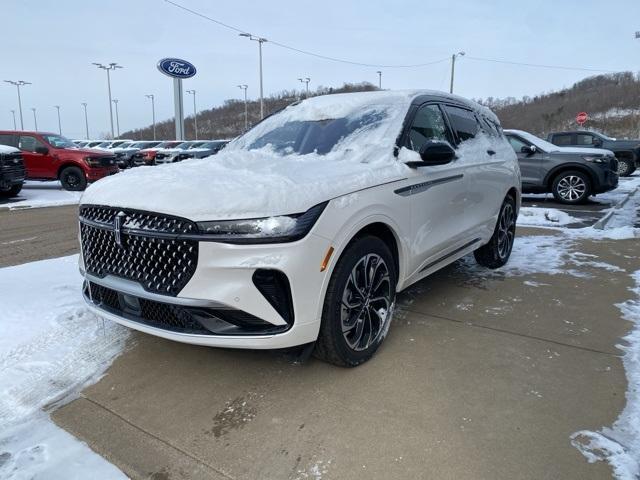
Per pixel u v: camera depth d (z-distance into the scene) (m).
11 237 7.08
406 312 3.82
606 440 2.24
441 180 3.59
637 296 4.16
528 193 11.26
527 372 2.87
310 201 2.49
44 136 14.29
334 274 2.65
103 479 2.05
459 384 2.74
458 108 4.35
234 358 3.06
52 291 4.15
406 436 2.29
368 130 3.44
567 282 4.57
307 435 2.32
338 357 2.77
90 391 2.72
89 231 2.82
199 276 2.36
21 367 2.93
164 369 2.94
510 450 2.19
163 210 2.42
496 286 4.47
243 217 2.35
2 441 2.29
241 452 2.21
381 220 2.91
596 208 9.72
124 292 2.59
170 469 2.11
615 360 3.01
